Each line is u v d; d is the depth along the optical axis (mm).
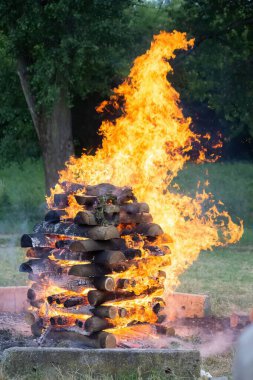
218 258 17781
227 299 11016
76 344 7285
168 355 6238
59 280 7496
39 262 7742
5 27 22328
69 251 7328
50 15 20672
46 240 7688
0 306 9656
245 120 27859
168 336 7898
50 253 7641
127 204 7633
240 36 25406
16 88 24641
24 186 34375
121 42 21688
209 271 14914
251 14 24969
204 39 24844
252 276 14203
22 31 21031
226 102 26344
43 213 29234
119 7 20969
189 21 24875
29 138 25734
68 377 6023
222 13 24734
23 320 9109
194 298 9555
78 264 7387
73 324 7375
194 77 25547
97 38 20922
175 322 9109
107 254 7137
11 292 9711
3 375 5996
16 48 22078
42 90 21297
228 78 25656
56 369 6074
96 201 7297
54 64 20875
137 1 23141
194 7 25062
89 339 7191
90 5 20672
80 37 20656
